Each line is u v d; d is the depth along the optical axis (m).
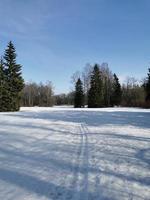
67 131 15.73
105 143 11.27
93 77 78.25
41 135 13.82
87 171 6.93
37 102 115.62
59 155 8.86
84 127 18.16
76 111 43.88
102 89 80.75
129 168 7.27
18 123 20.75
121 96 87.19
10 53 50.09
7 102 47.56
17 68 50.44
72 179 6.24
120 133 14.70
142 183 6.00
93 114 34.88
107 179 6.27
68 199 4.97
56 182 6.01
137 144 11.00
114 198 5.07
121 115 32.84
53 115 32.34
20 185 5.81
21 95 50.78
